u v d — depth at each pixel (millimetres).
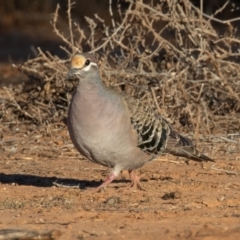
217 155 36656
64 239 22094
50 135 40250
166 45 41406
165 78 40688
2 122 43250
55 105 43719
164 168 34031
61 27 87562
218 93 43188
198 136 38562
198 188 29766
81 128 27609
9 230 22281
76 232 23000
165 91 40625
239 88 42250
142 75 41031
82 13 88062
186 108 40094
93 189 29031
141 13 40719
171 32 42875
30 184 30953
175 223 24266
